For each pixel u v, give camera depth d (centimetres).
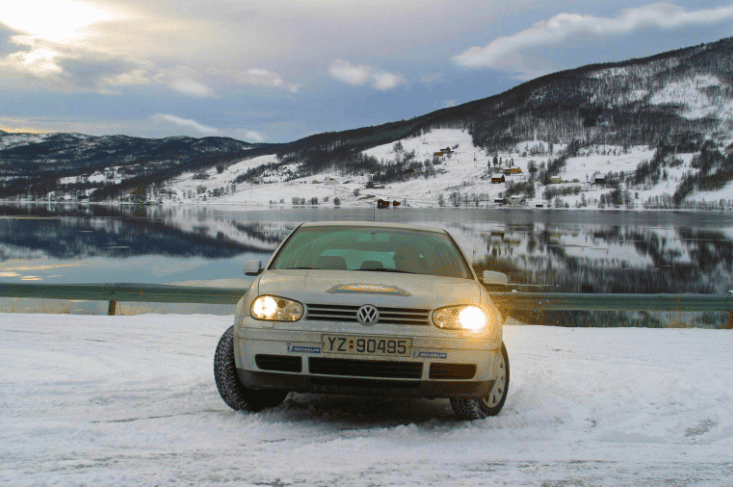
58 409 369
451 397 331
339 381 320
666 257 7500
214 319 893
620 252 8006
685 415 393
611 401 426
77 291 991
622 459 303
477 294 359
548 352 658
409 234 460
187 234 11225
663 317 1852
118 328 776
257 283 362
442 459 290
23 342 647
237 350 336
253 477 254
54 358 553
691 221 16375
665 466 293
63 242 9062
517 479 266
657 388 468
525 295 947
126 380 460
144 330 762
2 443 292
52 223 14212
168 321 861
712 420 383
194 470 261
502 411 392
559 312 2091
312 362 320
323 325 320
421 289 346
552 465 289
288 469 267
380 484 251
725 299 951
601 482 266
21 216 18300
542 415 385
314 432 331
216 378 363
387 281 357
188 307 1495
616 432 350
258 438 316
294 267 399
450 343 320
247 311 338
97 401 393
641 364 587
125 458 276
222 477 253
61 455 277
